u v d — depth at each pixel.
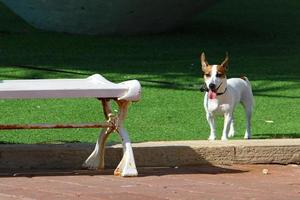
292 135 12.57
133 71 18.56
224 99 11.35
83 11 22.14
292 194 8.79
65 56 20.20
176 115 14.07
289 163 10.48
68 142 11.34
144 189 8.98
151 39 22.84
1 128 9.46
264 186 9.20
